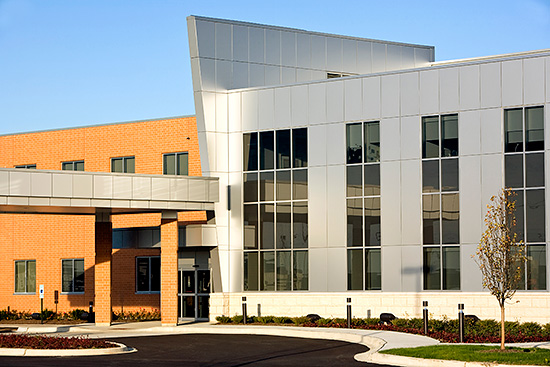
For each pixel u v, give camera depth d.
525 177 31.30
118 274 41.53
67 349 23.70
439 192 32.56
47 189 31.25
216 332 31.70
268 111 36.00
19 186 30.77
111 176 32.53
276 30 39.34
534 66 31.50
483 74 32.22
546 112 31.17
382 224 33.44
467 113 32.38
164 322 33.94
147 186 33.34
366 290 33.56
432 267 32.44
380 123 33.84
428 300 32.16
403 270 32.84
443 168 32.59
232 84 37.41
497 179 31.67
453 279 32.06
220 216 35.91
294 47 39.81
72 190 31.72
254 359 22.30
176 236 34.41
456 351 21.72
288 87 35.75
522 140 31.47
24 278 44.38
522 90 31.58
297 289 34.91
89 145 43.34
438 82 32.94
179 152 40.81
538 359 19.91
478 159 32.03
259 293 35.28
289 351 24.34
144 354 23.67
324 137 34.84
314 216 34.75
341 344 26.36
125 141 42.31
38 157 44.78
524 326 29.17
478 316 31.25
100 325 35.34
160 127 41.38
